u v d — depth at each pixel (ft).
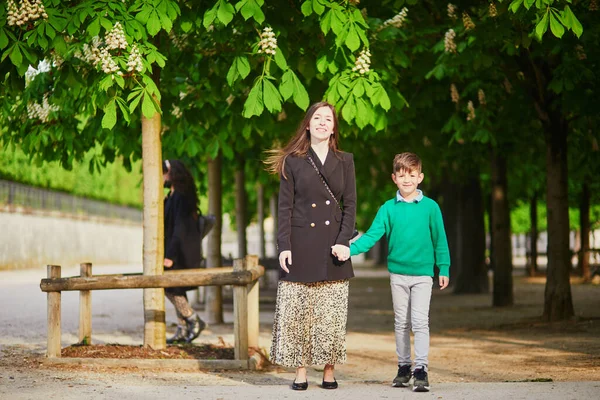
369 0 39.65
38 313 56.39
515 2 28.63
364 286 110.93
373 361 36.52
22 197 148.66
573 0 34.37
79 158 42.09
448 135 61.57
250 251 224.94
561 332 45.75
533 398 20.63
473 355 37.35
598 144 52.19
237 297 30.30
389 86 35.42
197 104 39.32
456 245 102.78
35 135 38.09
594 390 21.75
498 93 51.39
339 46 28.58
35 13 26.58
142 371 28.63
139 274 31.81
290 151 23.81
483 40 36.81
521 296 82.94
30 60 27.32
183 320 39.17
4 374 26.43
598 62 42.09
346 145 55.88
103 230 207.82
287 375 29.07
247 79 31.37
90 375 26.66
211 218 40.11
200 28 31.22
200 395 21.90
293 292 23.47
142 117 32.07
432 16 45.65
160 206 32.12
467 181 83.87
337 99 29.17
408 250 24.22
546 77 48.55
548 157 51.21
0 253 134.21
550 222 51.37
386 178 82.84
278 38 30.30
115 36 26.37
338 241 23.41
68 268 162.40
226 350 33.04
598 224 152.25
